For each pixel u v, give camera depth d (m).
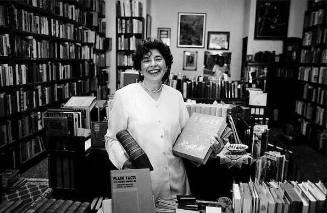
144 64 1.60
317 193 1.39
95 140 2.57
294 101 6.89
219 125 1.71
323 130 5.35
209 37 8.05
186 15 8.01
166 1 8.00
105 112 3.11
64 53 5.12
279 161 2.21
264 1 7.09
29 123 4.09
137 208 1.21
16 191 3.28
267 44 7.23
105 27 6.85
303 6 7.01
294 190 1.44
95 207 2.33
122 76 3.07
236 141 2.44
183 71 8.20
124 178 1.23
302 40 6.73
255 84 6.50
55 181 2.55
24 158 3.99
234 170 2.33
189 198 1.47
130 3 6.71
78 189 2.53
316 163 4.65
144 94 1.66
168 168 1.70
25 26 3.89
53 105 4.85
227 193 2.39
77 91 5.73
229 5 7.91
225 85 5.48
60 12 4.91
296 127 6.42
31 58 4.06
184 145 1.71
